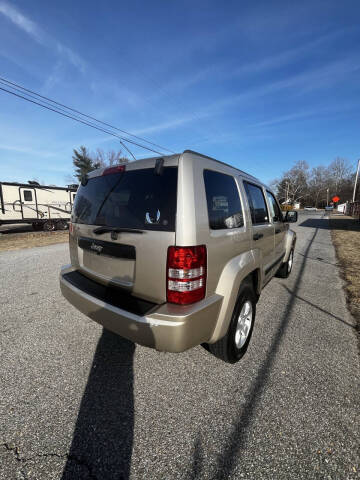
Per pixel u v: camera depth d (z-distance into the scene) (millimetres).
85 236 2416
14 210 15500
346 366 2219
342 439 1517
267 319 3148
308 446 1476
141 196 1889
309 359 2320
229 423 1633
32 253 7648
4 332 2766
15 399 1813
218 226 1956
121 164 2174
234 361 2217
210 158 2133
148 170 1917
